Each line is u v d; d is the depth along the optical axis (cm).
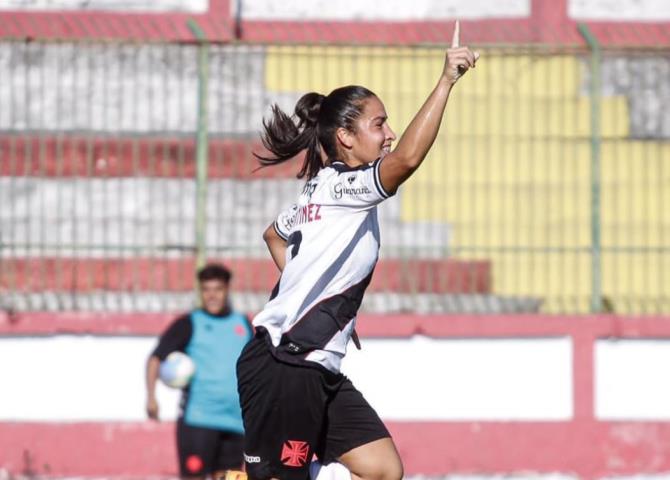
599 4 4838
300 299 2125
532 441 4175
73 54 4512
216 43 4309
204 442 3719
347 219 2106
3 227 4409
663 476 4188
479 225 4384
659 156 4481
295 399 2139
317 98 2233
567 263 4359
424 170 4394
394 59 4431
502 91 4428
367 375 4181
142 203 4453
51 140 4469
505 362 4203
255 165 4431
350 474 2212
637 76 4544
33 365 4166
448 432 4159
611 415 4219
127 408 4162
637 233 4438
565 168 4412
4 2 4791
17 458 4122
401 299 4309
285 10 4831
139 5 4816
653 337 4216
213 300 3781
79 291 4344
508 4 4831
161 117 4512
